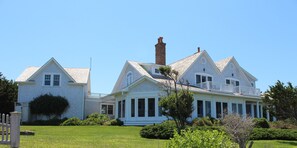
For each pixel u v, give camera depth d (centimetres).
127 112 3672
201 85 4050
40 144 1630
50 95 4197
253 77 5134
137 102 3625
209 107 3822
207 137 853
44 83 4272
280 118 2658
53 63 4331
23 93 4212
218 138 859
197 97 3688
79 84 4319
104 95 4716
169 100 2355
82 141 1858
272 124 3494
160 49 4284
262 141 2334
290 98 2539
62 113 4216
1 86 4500
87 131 2636
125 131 2706
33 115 4166
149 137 2275
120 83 4409
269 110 2648
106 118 3953
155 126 2303
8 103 4466
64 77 4325
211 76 4341
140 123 3550
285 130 2612
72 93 4306
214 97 3872
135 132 2647
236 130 1648
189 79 4056
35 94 4228
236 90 4256
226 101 4019
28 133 2155
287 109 2558
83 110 4288
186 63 4231
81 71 4700
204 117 3406
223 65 4612
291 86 2595
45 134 2311
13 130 1350
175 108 2312
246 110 4412
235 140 1595
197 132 872
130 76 4116
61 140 1862
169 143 894
